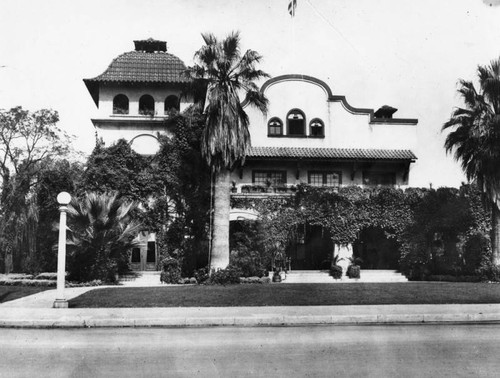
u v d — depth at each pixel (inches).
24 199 1215.6
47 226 1117.1
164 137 1188.5
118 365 324.8
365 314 530.0
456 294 690.8
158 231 1132.5
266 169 1255.5
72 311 569.3
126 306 612.1
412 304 625.9
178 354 356.8
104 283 938.1
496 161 1027.9
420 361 331.0
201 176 1148.5
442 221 1144.8
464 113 1080.8
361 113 1318.9
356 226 1146.7
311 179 1269.7
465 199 1154.7
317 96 1316.4
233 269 883.4
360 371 304.3
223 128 909.2
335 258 1138.0
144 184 1150.3
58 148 1443.2
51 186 1133.7
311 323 514.9
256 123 1282.0
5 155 1384.1
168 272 984.3
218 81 937.5
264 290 721.6
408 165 1285.7
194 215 1130.0
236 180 1240.8
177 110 1293.1
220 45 944.3
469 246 1135.6
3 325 502.0
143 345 392.2
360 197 1159.0
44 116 1422.2
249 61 939.3
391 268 1205.1
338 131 1307.8
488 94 1056.2
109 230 925.8
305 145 1289.4
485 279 1007.0
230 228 1183.6
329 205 1147.9
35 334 453.1
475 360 333.7
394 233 1160.2
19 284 924.0
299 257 1189.7
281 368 312.8
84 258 941.8
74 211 908.0
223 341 407.8
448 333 446.0
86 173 1151.0
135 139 1278.3
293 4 1106.7
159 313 548.7
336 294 687.1
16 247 1175.6
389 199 1158.3
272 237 1117.1
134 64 1331.2
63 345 394.6
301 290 724.0
